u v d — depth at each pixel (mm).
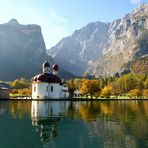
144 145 45938
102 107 122438
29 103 147500
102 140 49406
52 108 113438
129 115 87688
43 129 59656
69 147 44656
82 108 114938
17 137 51156
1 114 86688
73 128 61312
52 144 46406
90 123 69062
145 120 75125
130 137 51844
